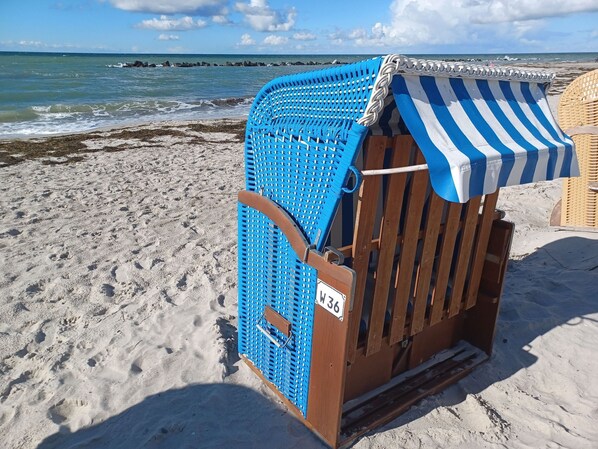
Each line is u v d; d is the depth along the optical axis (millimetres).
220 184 8734
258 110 2787
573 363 3381
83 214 6895
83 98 25609
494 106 2518
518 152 2299
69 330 3920
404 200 2758
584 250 4961
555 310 4023
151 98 26875
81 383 3215
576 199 5590
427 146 2066
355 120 2127
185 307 4250
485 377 3275
